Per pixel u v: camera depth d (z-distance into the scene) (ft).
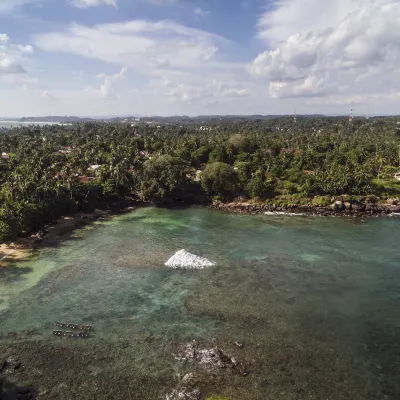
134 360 132.05
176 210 382.42
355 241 270.67
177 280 200.75
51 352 136.26
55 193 344.28
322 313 164.96
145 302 175.42
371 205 369.30
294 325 155.22
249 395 115.34
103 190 383.45
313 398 114.42
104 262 226.58
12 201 290.35
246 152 579.07
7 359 131.85
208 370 126.82
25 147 590.55
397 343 142.41
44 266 219.20
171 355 134.82
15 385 118.83
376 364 130.41
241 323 156.87
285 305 172.24
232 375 124.26
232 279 201.77
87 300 177.17
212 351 136.67
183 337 146.20
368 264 223.10
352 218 345.51
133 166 479.82
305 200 382.22
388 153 545.85
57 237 277.44
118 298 179.32
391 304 172.76
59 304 172.96
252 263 225.56
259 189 392.27
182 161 457.27
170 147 586.45
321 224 322.96
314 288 190.19
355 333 149.28
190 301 176.35
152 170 419.33
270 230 302.66
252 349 138.62
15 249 247.29
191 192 431.02
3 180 376.89
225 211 378.53
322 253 243.60
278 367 128.47
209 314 164.25
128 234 289.33
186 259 226.17
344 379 122.83
